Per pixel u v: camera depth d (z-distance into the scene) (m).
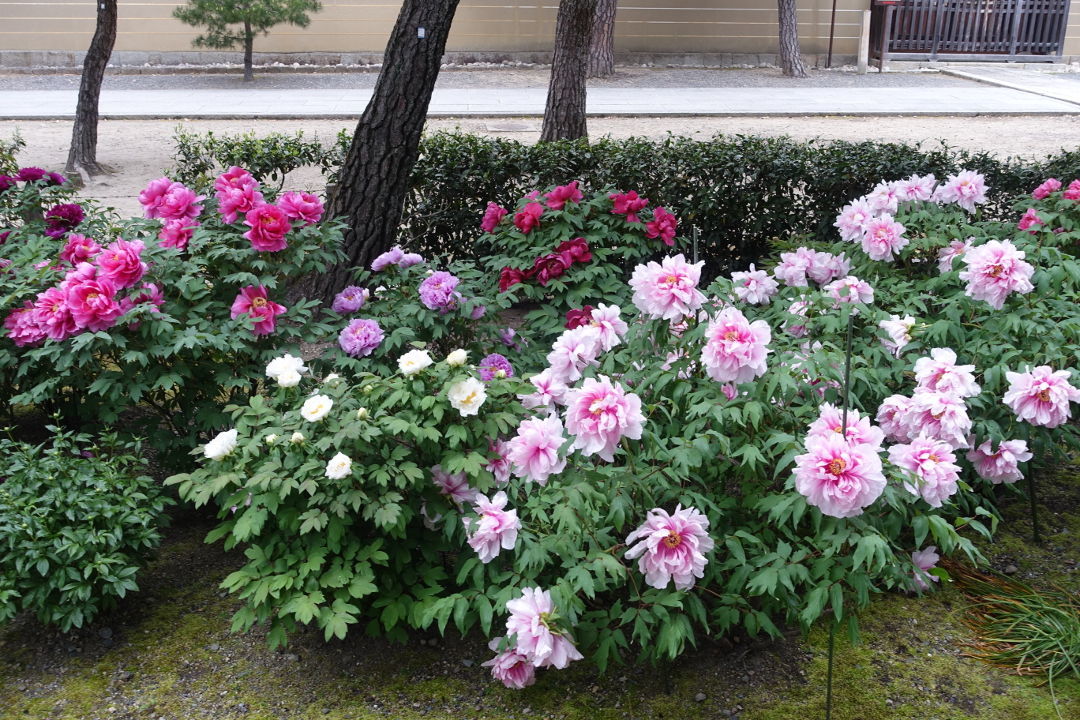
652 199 6.34
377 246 4.94
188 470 3.62
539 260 4.78
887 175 6.20
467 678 2.89
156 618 3.15
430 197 6.34
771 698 2.79
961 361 3.53
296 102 16.11
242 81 18.53
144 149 12.52
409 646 3.02
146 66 19.56
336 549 2.76
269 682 2.88
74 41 19.55
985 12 21.22
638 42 20.89
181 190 3.66
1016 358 3.42
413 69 4.73
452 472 2.79
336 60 20.27
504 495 2.72
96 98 10.71
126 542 3.00
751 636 2.83
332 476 2.63
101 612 3.13
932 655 2.96
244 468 2.83
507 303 4.28
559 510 2.54
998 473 3.25
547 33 20.58
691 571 2.59
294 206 3.67
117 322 3.21
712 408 2.71
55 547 2.84
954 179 4.41
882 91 17.81
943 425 2.90
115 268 3.27
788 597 2.74
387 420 2.78
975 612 3.16
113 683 2.86
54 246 3.97
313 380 3.62
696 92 17.47
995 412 3.36
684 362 2.95
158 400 3.86
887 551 2.44
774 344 3.30
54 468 3.05
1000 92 17.69
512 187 6.38
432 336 4.04
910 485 2.55
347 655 2.98
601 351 3.26
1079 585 3.28
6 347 3.53
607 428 2.47
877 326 3.57
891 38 21.28
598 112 15.01
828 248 4.71
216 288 3.62
